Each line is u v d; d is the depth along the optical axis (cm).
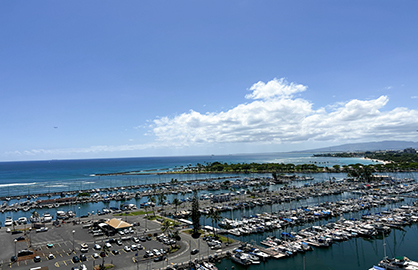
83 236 14162
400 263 10744
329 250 13112
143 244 12838
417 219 17712
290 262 11762
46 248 12256
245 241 14125
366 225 16000
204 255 11656
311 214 19325
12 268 10044
